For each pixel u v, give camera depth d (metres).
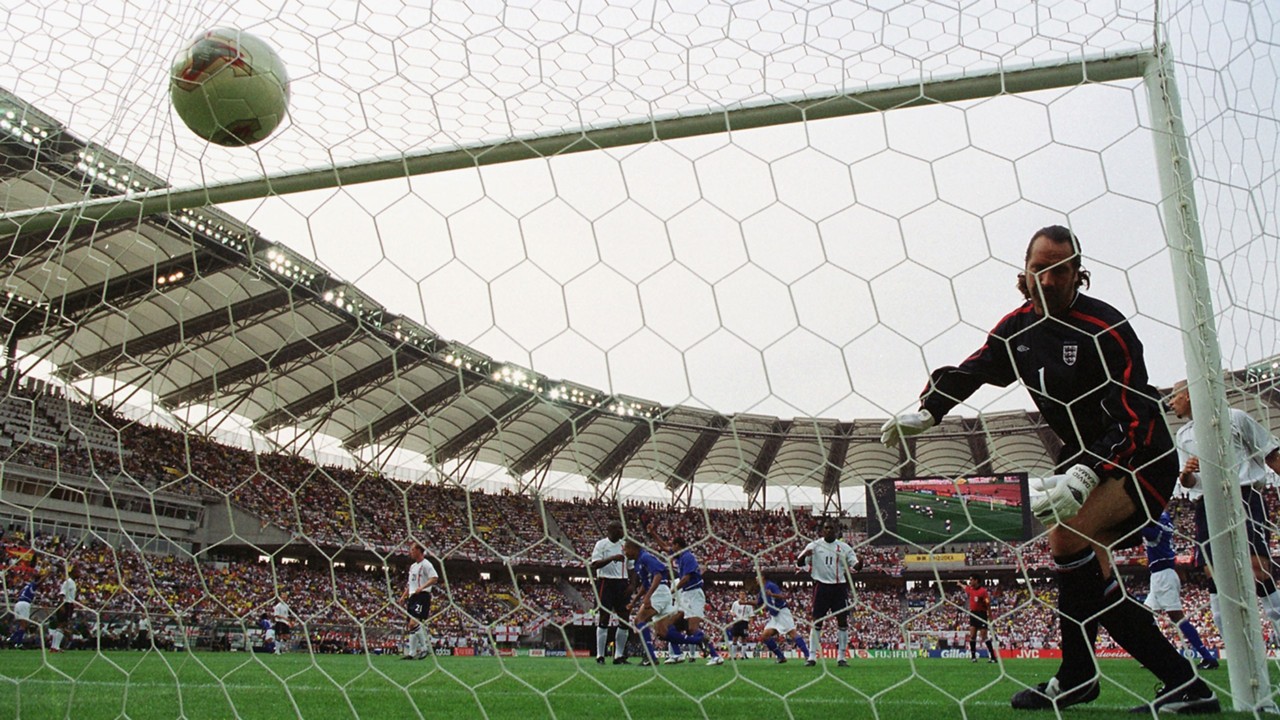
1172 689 2.75
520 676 5.57
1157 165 3.26
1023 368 3.03
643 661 8.58
